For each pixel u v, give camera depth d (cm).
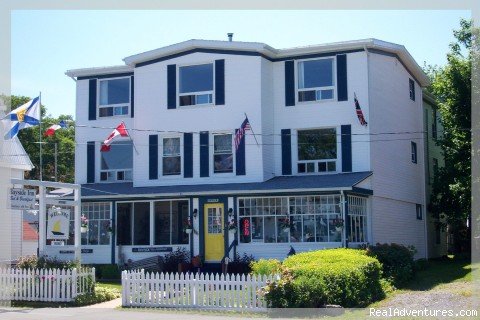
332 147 2806
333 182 2552
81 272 1894
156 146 2980
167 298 1769
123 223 2917
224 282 1709
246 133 2819
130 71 3156
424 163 3459
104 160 3195
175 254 2739
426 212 3478
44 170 5081
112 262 2894
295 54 2875
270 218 2631
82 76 3247
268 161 2844
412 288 2120
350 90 2789
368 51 2783
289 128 2870
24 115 2333
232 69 2867
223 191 2669
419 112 3431
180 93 2956
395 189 3002
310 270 1677
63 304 1830
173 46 2939
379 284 1905
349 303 1673
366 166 2739
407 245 3106
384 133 2909
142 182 2994
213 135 2888
